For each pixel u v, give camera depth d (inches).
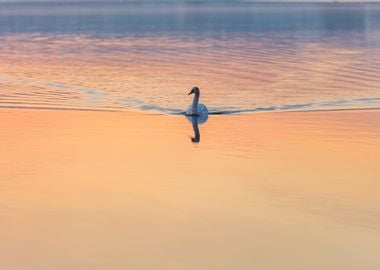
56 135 1058.7
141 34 3309.5
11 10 7691.9
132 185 800.9
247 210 714.2
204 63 1943.9
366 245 621.6
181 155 944.9
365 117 1191.6
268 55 2180.1
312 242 629.3
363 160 919.0
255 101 1337.4
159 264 581.9
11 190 778.8
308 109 1263.5
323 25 4042.8
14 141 1019.3
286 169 874.1
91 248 613.0
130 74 1700.3
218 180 823.1
